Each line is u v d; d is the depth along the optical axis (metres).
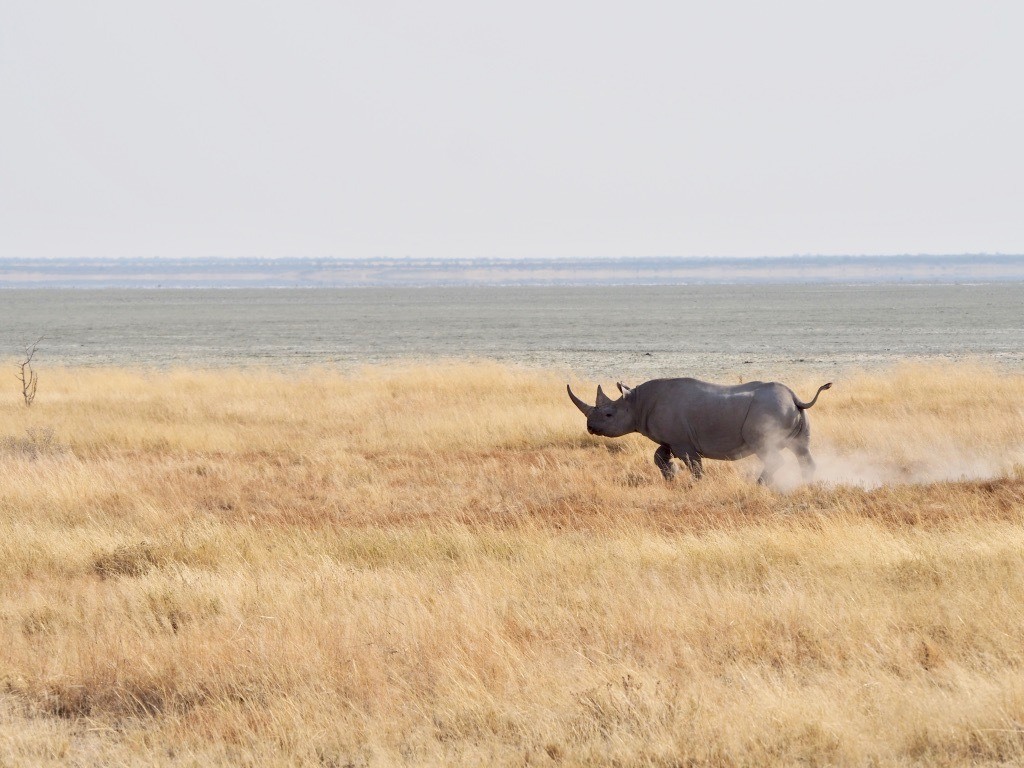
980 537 43.75
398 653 31.14
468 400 102.38
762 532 45.44
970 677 28.09
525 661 30.30
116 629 34.62
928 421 79.06
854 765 23.88
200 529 49.16
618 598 36.31
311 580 39.81
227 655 31.41
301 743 25.69
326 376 139.75
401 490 62.03
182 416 94.94
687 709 26.44
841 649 31.08
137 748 26.22
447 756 24.86
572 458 72.62
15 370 142.00
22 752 25.94
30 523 51.06
